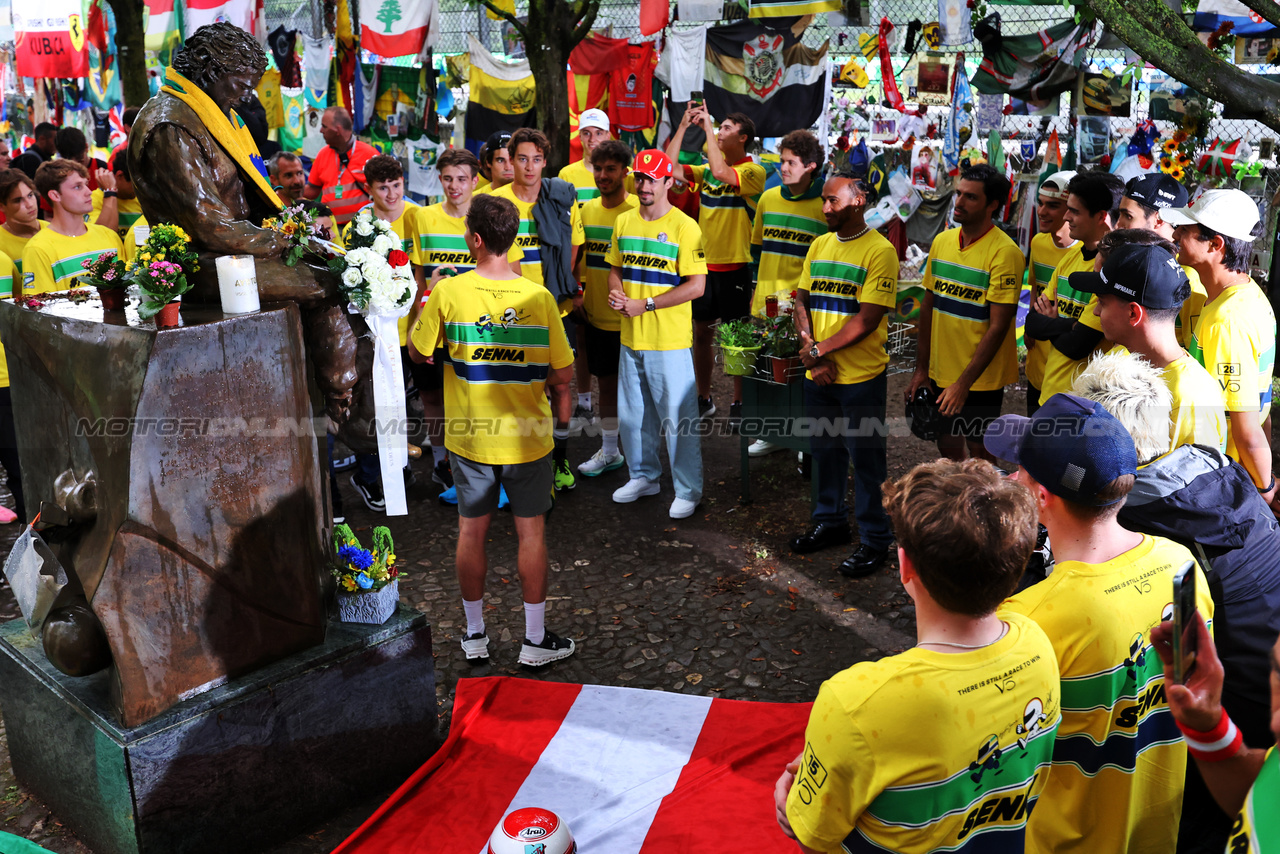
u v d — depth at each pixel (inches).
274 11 374.0
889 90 306.5
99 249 200.7
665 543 207.6
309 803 124.8
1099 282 115.2
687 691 153.9
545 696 151.0
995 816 69.0
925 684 63.3
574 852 110.8
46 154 378.9
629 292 212.7
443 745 137.5
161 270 104.7
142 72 341.7
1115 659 75.5
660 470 231.0
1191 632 62.2
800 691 152.7
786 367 199.3
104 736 109.5
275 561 118.6
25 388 118.1
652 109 343.6
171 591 110.1
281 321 115.5
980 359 182.4
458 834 121.3
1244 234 125.4
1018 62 273.9
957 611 65.2
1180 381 111.0
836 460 198.1
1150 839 84.5
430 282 223.6
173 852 113.7
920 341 201.3
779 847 116.4
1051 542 80.4
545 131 294.4
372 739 130.0
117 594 106.3
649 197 205.6
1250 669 97.2
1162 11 157.5
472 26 381.7
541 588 157.8
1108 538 77.9
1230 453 132.0
